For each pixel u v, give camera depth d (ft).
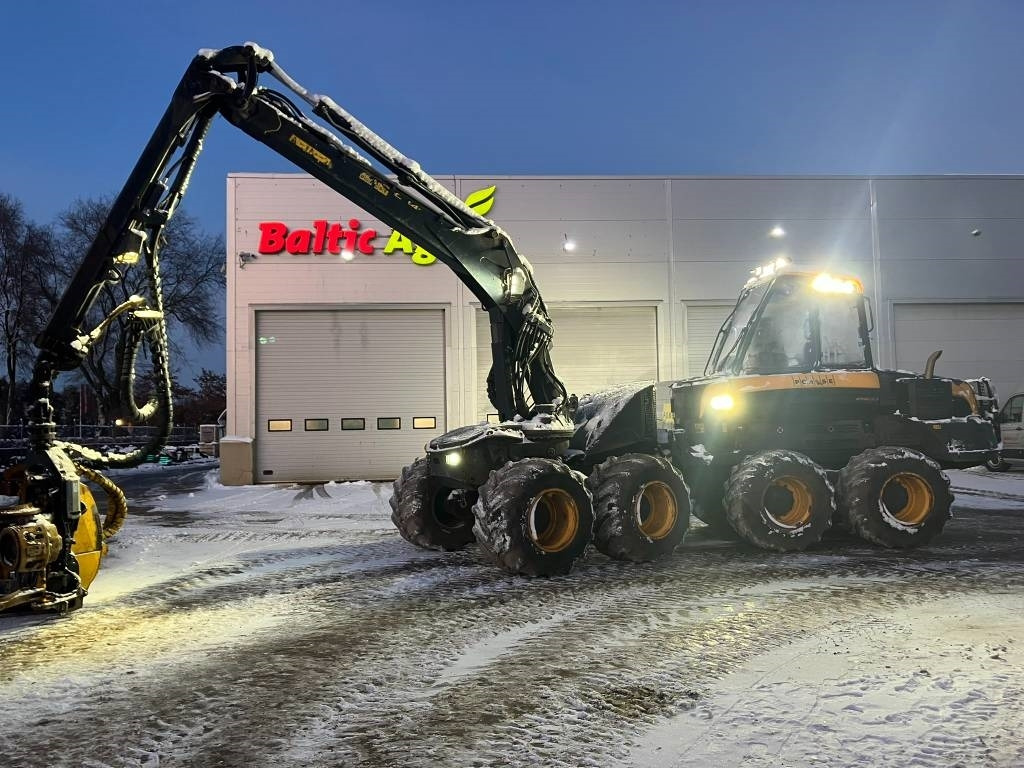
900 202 68.64
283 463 65.87
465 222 26.78
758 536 26.58
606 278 66.85
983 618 18.52
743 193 67.87
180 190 22.77
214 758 11.58
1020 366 68.90
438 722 12.77
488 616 19.56
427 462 29.53
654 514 26.53
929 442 29.50
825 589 21.81
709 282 67.26
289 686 14.65
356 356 66.33
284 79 23.31
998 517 36.91
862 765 10.85
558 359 66.90
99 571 26.50
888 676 14.43
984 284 68.69
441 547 29.19
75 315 22.17
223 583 24.34
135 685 14.84
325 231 65.57
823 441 28.99
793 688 13.94
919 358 68.33
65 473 20.86
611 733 12.17
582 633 17.84
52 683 15.01
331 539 33.60
